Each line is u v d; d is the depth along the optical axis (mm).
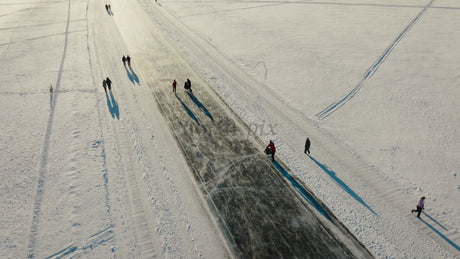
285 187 13633
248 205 12656
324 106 20422
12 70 26000
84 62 27359
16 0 54031
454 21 38250
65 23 39375
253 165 15000
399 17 40500
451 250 10891
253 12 43688
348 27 36688
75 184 13805
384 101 20953
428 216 12312
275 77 24469
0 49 30875
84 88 22688
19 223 11820
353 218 12102
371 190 13602
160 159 15438
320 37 33406
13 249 10773
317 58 27984
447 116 19203
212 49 30312
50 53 29625
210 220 12008
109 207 12633
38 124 18406
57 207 12586
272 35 34031
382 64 26734
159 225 11844
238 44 31531
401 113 19578
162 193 13367
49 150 16125
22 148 16250
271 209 12453
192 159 15414
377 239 11242
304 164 15164
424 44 31203
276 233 11398
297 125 18438
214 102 20844
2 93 22094
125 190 13562
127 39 33312
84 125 18281
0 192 13312
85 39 33344
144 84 23250
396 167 14992
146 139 17000
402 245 11047
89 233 11453
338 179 14211
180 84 23281
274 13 43000
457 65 26422
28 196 13141
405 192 13500
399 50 29766
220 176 14266
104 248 10891
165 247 10961
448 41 31859
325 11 43750
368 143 16781
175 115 19266
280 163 15180
